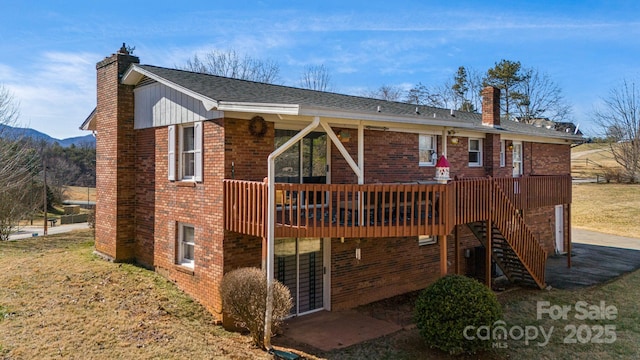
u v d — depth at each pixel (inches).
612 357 342.6
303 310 444.1
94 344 308.7
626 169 1616.6
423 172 564.1
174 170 452.4
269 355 323.6
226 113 383.2
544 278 549.6
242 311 342.3
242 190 366.9
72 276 467.8
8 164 983.0
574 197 1445.6
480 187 455.8
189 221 432.1
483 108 690.8
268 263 335.9
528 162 737.0
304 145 454.6
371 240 490.9
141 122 513.0
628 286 557.3
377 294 497.4
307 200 352.5
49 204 1914.4
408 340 369.4
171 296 422.3
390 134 522.0
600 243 895.1
